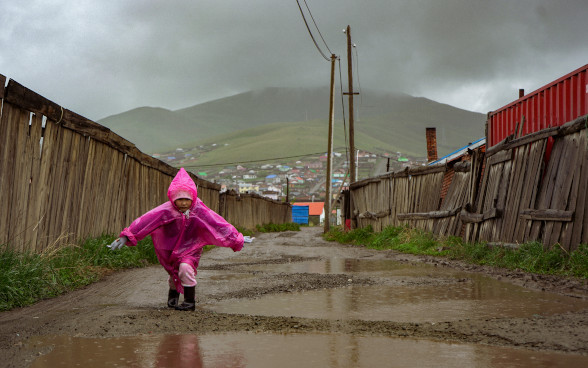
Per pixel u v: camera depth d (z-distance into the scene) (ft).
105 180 38.50
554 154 36.78
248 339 15.06
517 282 28.60
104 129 36.37
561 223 33.83
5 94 24.14
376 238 66.39
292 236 110.11
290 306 21.53
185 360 12.70
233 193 101.24
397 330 16.31
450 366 12.05
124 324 16.94
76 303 22.21
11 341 14.88
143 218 19.93
